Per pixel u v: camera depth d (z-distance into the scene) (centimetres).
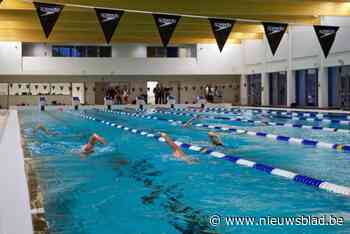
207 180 517
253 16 1825
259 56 2736
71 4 1275
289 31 2389
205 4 1556
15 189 406
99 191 460
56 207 397
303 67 2289
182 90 3048
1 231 287
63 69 2838
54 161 653
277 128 1192
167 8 1516
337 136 991
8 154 633
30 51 2897
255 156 711
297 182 505
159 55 3061
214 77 3059
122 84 3034
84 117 1716
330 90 2180
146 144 852
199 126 1269
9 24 2041
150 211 382
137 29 2141
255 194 447
